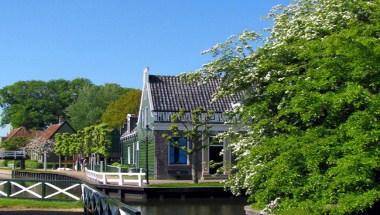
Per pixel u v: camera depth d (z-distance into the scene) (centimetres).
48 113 10781
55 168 7231
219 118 3784
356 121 982
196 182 3341
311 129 1090
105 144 5691
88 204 1758
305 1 1619
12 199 2080
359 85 1003
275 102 1424
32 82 10881
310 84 1067
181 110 3456
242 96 1761
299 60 1452
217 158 3797
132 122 5238
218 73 1770
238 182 1705
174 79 4081
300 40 1385
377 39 1034
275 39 1617
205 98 3966
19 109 10625
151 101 3888
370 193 966
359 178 939
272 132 1492
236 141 1750
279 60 1509
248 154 1480
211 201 2967
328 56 1080
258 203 1409
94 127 5903
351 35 1040
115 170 3978
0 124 10838
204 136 3494
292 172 1073
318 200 1046
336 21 1395
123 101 7844
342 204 985
